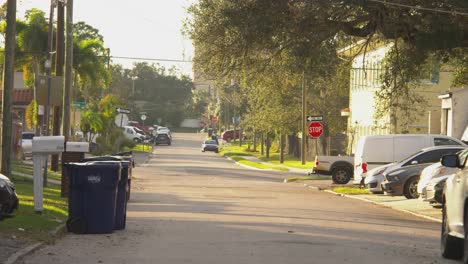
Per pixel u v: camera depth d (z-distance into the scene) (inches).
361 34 1373.0
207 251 703.7
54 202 1120.2
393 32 1315.2
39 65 2903.5
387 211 1259.2
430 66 1589.6
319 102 3257.9
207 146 4776.1
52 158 2022.6
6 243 698.8
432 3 1264.8
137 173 2493.8
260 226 932.6
